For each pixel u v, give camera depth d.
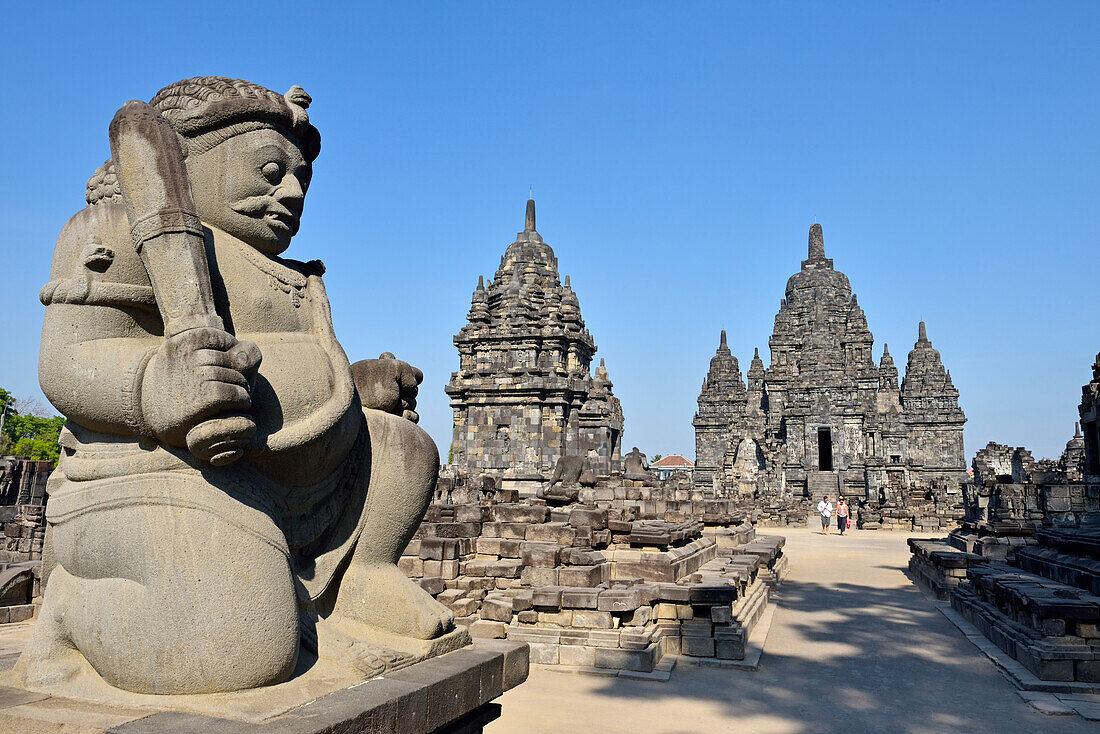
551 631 10.09
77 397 3.79
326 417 4.23
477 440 37.59
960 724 8.16
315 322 4.70
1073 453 54.16
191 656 3.41
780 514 45.09
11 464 26.41
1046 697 9.02
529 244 41.09
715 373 75.06
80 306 3.90
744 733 7.66
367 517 4.68
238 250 4.37
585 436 39.12
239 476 3.89
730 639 10.56
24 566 10.88
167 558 3.51
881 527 41.16
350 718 3.38
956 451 70.62
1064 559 13.38
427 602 4.66
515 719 7.73
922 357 73.69
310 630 4.18
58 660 3.78
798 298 67.38
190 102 4.25
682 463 94.88
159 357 3.57
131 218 3.83
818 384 59.47
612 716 7.98
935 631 13.20
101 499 3.73
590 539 12.56
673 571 12.00
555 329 38.31
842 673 10.19
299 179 4.66
